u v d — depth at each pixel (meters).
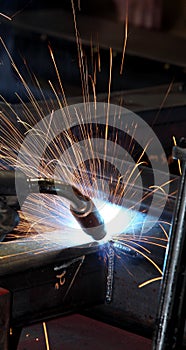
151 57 3.59
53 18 4.16
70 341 1.70
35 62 3.67
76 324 1.78
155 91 2.83
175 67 3.57
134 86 3.42
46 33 3.97
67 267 1.60
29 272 1.54
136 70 3.60
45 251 1.58
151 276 1.69
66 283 1.62
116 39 3.89
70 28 4.03
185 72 3.53
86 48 3.82
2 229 1.48
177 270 1.26
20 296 1.53
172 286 1.27
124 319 1.76
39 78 3.37
